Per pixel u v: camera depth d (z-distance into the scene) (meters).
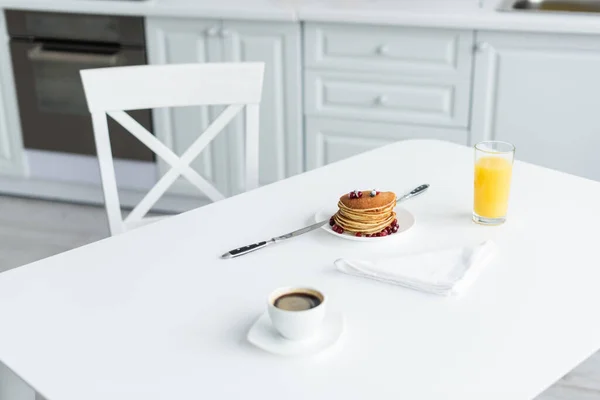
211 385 1.37
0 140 3.95
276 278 1.63
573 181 2.02
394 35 3.17
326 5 3.30
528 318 1.51
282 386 1.37
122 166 3.81
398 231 1.77
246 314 1.53
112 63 3.55
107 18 3.50
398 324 1.50
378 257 1.69
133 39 3.51
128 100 2.22
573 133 3.12
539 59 3.05
